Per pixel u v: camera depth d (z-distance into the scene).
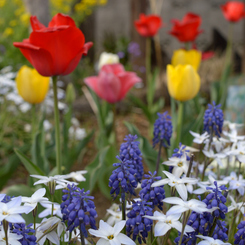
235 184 0.68
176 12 3.42
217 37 3.38
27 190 0.80
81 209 0.59
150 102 1.54
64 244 0.64
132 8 2.28
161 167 0.80
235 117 1.32
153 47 2.99
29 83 0.92
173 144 0.87
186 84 0.88
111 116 1.12
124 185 0.62
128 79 1.02
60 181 0.65
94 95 1.04
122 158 0.66
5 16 2.32
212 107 0.71
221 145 0.73
